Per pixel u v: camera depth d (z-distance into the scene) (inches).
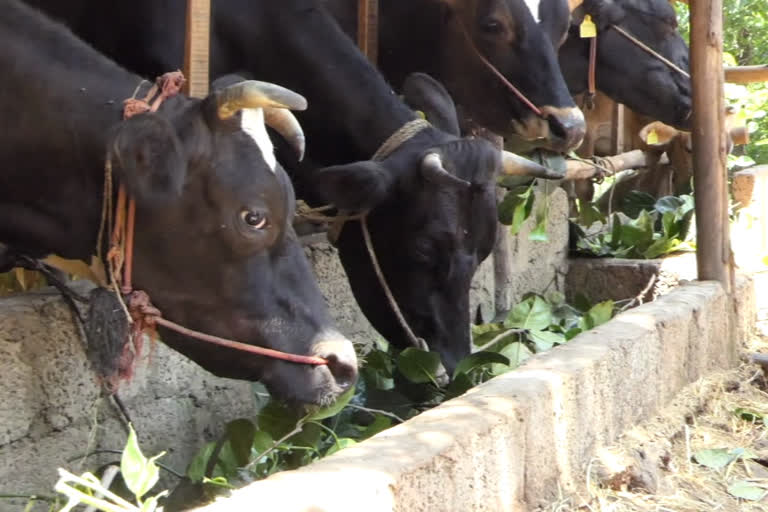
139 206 191.8
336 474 162.7
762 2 639.1
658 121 451.8
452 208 260.4
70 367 218.7
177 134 189.3
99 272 201.6
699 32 321.7
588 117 480.4
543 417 209.0
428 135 270.7
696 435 267.6
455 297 265.0
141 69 287.6
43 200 201.9
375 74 282.2
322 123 279.6
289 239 203.5
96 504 139.6
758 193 453.1
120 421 232.1
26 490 213.0
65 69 201.2
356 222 271.7
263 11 283.6
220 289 197.0
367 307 275.1
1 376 205.2
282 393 202.1
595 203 481.7
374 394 260.4
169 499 212.1
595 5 414.6
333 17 322.3
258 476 217.5
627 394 248.1
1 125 200.4
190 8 222.4
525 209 354.9
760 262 444.8
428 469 172.9
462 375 253.3
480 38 331.0
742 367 321.7
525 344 304.2
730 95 507.2
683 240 433.4
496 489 193.6
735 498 239.5
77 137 197.6
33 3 280.5
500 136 348.5
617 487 227.3
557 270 425.1
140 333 198.1
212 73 285.9
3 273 234.1
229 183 192.9
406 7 340.8
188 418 250.1
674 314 277.6
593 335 250.1
